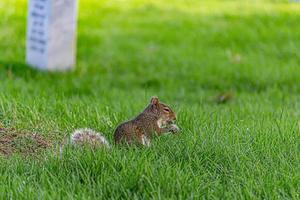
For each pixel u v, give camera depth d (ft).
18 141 31.53
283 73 60.64
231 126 32.86
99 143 29.17
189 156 27.86
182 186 25.34
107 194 25.25
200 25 75.61
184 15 79.51
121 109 38.47
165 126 31.22
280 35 72.54
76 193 25.21
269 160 28.48
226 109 42.70
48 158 27.96
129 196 24.81
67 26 58.85
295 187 26.00
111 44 68.28
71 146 28.89
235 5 85.10
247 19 78.07
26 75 56.65
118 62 63.67
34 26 59.21
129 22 76.18
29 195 24.41
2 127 33.37
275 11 81.97
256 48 68.90
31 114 34.96
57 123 34.09
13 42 66.64
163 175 25.73
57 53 58.80
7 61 60.34
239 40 70.79
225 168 27.48
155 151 28.48
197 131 31.73
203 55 66.08
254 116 39.58
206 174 26.68
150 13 80.28
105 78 59.06
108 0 85.35
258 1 87.92
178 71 61.62
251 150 29.40
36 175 26.81
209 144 29.60
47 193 24.30
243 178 26.35
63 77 57.52
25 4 79.82
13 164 27.86
